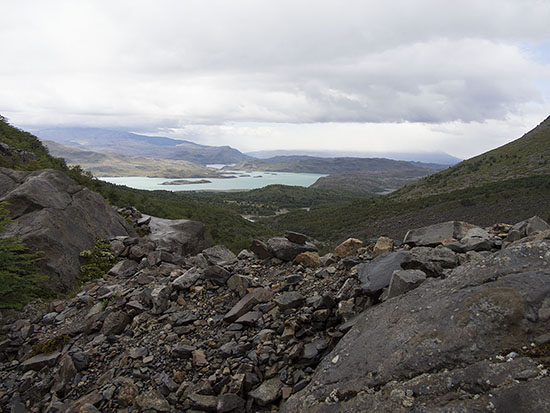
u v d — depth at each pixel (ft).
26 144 122.52
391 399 10.91
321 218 585.63
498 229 28.50
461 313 12.03
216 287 26.91
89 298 29.68
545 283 11.54
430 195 602.03
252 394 16.66
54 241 36.19
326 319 19.94
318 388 13.48
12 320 27.25
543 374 9.04
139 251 40.60
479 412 9.06
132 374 19.26
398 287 17.22
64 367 20.44
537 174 555.28
